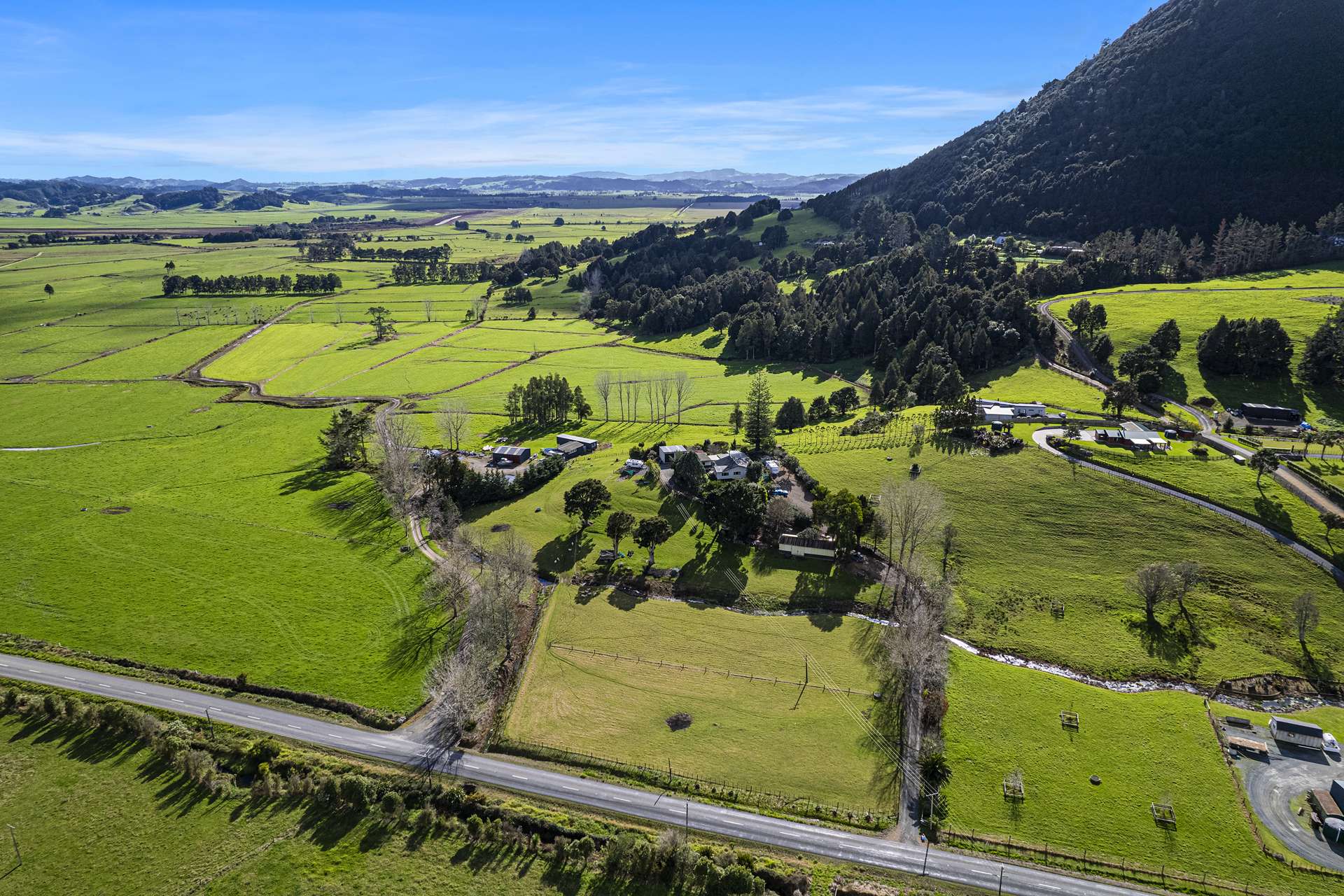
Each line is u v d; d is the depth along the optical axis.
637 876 66.00
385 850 68.88
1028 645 98.31
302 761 78.06
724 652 98.00
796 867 66.50
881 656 96.25
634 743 82.12
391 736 83.44
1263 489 116.69
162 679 92.38
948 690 88.94
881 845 69.12
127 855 68.06
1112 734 82.25
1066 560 111.25
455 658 91.69
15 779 76.62
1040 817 71.88
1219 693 89.38
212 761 78.50
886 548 119.56
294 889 64.56
